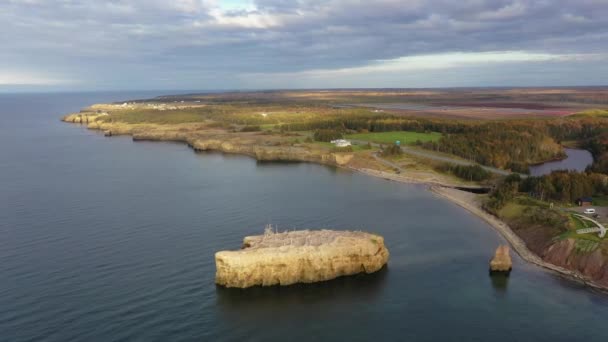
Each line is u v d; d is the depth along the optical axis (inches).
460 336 2770.7
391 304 3144.7
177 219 4825.3
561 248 3929.6
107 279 3366.1
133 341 2623.0
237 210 5236.2
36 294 3120.1
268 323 2871.6
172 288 3250.5
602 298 3277.6
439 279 3548.2
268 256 3334.2
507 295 3309.5
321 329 2824.8
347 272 3538.4
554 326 2898.6
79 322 2792.8
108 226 4559.5
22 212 5039.4
